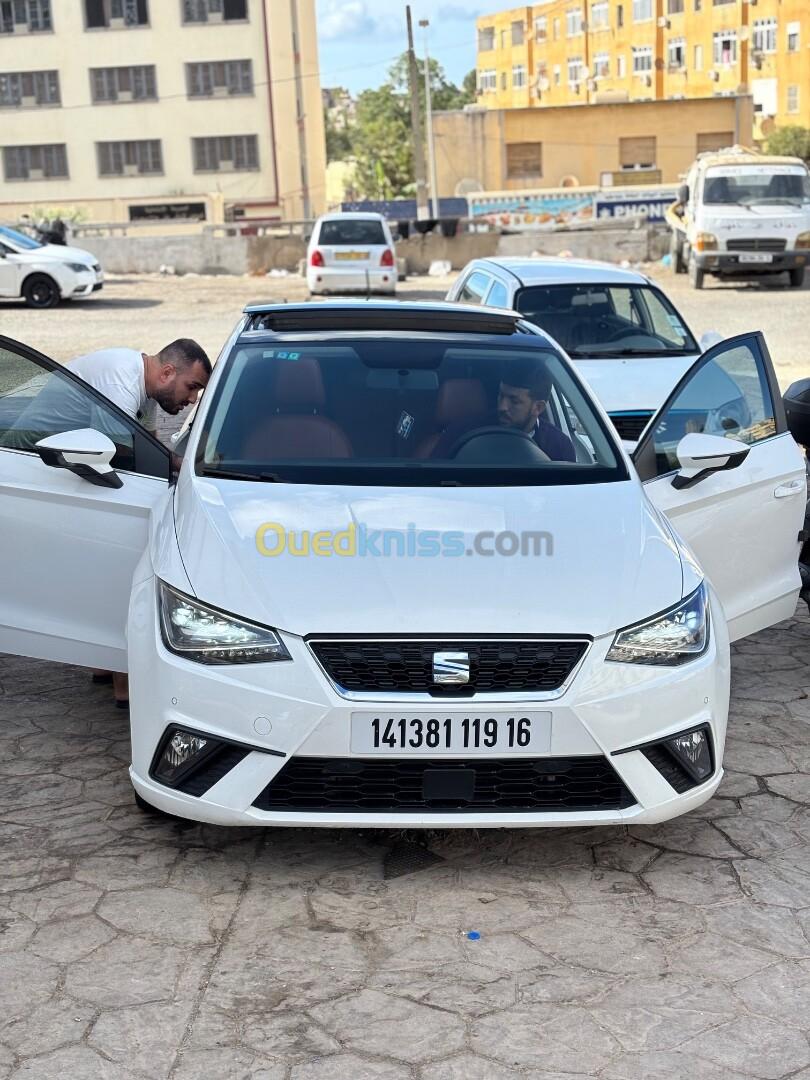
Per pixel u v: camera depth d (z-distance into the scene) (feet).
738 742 15.52
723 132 160.45
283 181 184.24
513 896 11.77
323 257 76.74
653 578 12.09
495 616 11.30
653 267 90.38
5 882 11.84
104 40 179.83
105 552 14.12
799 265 74.13
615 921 11.34
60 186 184.65
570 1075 9.16
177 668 11.37
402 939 10.98
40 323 66.33
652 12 236.02
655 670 11.51
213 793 11.34
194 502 12.95
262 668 11.14
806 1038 9.64
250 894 11.71
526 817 11.31
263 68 179.73
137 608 12.18
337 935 11.03
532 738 11.18
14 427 14.48
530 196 121.08
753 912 11.51
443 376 15.01
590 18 252.21
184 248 97.66
